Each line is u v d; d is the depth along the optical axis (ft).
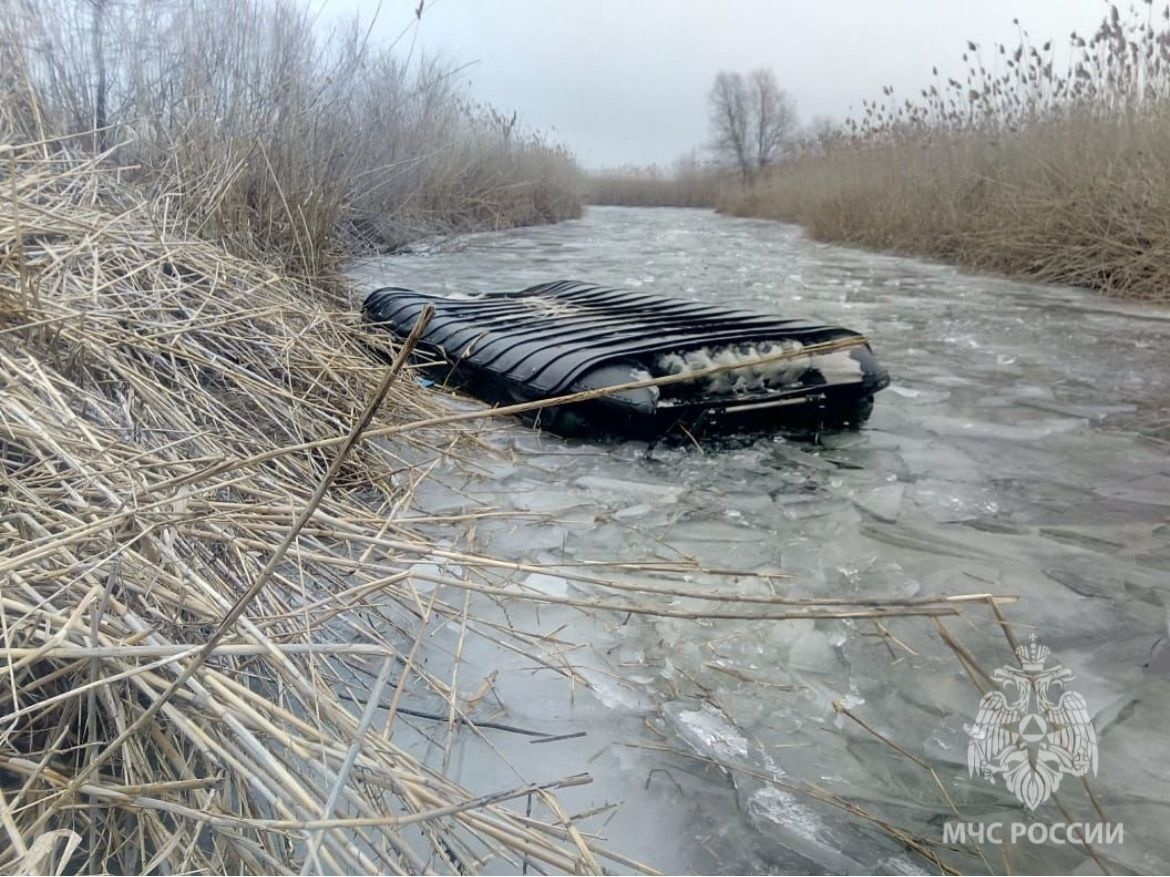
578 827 5.16
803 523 9.41
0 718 4.07
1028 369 16.79
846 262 38.06
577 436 12.09
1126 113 31.35
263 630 5.68
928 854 5.01
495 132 56.13
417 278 28.43
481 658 6.78
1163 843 5.09
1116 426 12.96
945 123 44.14
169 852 4.05
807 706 6.32
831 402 12.84
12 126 14.11
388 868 4.17
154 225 12.21
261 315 11.35
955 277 32.30
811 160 73.26
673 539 8.96
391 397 11.71
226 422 9.12
